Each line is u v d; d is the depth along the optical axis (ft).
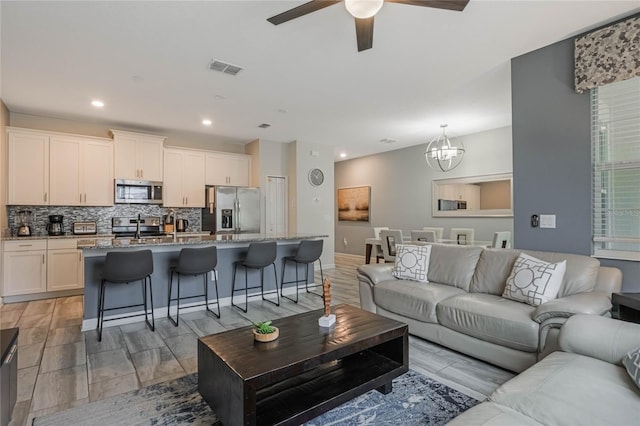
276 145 22.44
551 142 9.94
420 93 13.66
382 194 26.91
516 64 10.65
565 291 8.36
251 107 15.23
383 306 10.84
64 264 15.33
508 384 4.88
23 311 13.11
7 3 7.56
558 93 9.78
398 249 12.17
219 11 8.02
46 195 15.70
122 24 8.50
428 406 6.62
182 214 20.57
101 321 10.64
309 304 14.28
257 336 6.52
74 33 8.89
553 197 9.91
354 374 6.82
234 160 21.65
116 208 18.48
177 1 7.62
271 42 9.53
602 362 5.29
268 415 5.49
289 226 22.59
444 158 20.03
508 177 19.08
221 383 5.68
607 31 8.65
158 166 18.67
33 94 13.32
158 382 7.62
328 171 23.63
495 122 18.07
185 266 11.79
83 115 16.17
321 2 6.34
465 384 7.46
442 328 9.17
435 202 23.04
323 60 10.69
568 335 5.83
